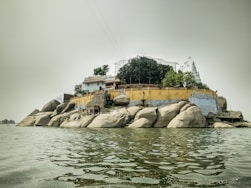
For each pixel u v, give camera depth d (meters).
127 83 64.62
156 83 63.50
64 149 11.92
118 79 62.09
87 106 47.72
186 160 8.70
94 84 65.94
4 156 9.77
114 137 18.92
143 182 5.69
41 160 8.78
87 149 11.84
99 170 7.04
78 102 56.91
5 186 5.40
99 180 5.89
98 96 46.97
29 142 15.73
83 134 22.95
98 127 37.59
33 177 6.21
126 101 46.47
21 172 6.80
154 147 12.48
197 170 7.02
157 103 44.78
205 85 56.88
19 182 5.74
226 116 47.28
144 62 63.22
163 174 6.52
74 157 9.45
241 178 6.09
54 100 66.50
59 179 6.00
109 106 46.66
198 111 38.50
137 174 6.51
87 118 41.31
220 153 10.48
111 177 6.20
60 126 47.03
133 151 11.02
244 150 11.55
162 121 37.72
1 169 7.20
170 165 7.76
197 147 12.59
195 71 71.69
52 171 6.92
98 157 9.39
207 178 6.08
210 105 46.69
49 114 58.09
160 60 70.75
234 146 13.23
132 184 5.52
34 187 5.32
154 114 37.97
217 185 5.46
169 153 10.40
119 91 48.78
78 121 42.22
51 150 11.59
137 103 46.00
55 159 8.98
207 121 42.66
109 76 66.44
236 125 42.81
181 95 44.59
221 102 56.53
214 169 7.16
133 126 36.34
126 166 7.61
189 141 15.75
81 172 6.79
